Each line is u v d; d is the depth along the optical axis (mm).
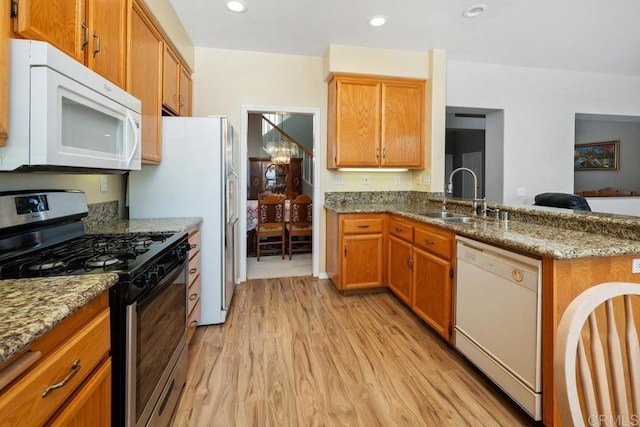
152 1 2096
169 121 2482
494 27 2971
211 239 2537
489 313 1739
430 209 3232
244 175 3576
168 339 1472
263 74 3525
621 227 1599
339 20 2801
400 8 2600
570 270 1370
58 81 1018
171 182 2494
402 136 3564
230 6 2570
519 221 2277
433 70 3471
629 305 744
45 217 1424
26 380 644
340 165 3457
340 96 3412
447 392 1755
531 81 4141
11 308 733
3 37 912
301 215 4762
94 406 909
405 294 2824
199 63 3396
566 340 644
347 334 2416
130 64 1788
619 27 2980
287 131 7855
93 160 1255
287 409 1625
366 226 3217
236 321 2633
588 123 6254
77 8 1272
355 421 1547
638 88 4492
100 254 1271
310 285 3549
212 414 1588
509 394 1594
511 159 4148
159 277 1310
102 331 963
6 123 930
